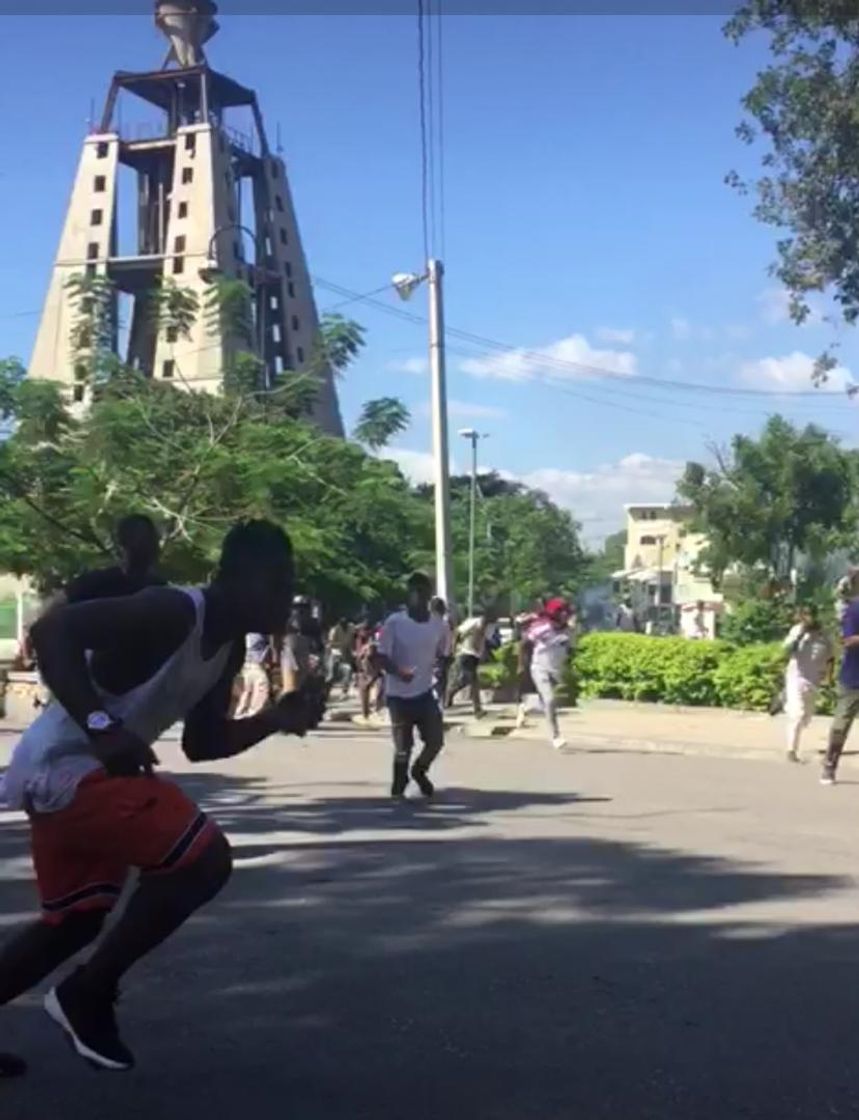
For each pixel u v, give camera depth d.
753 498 44.91
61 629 4.03
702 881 8.34
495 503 83.75
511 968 6.33
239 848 9.39
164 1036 5.32
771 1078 4.88
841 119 16.28
